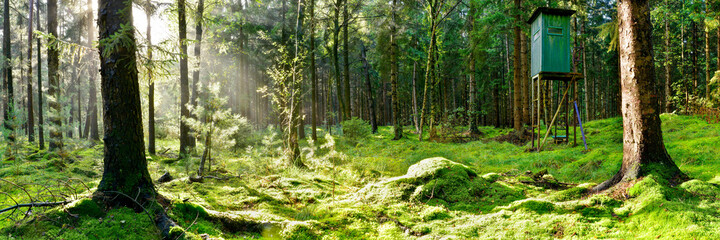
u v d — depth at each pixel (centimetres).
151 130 1134
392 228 404
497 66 2373
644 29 452
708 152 601
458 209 470
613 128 1118
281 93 891
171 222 372
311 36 1345
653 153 442
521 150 1047
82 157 1009
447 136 1479
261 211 473
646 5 456
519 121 1398
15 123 916
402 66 2684
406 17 1720
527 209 420
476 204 480
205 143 683
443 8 1564
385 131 2112
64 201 388
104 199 389
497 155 996
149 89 1122
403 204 492
